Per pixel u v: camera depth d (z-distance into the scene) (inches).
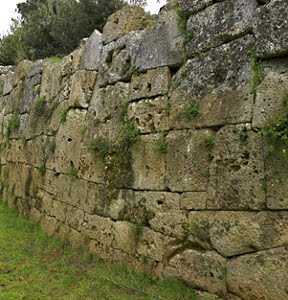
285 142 169.2
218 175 196.2
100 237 268.4
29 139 408.5
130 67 268.4
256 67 186.5
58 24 780.0
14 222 376.2
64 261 266.7
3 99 521.0
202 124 207.3
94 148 285.1
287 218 167.6
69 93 339.0
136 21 288.4
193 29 224.2
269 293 171.2
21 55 825.5
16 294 219.0
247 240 181.0
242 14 198.5
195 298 197.3
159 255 224.1
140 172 243.8
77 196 301.9
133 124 254.4
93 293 214.1
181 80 225.6
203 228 201.3
